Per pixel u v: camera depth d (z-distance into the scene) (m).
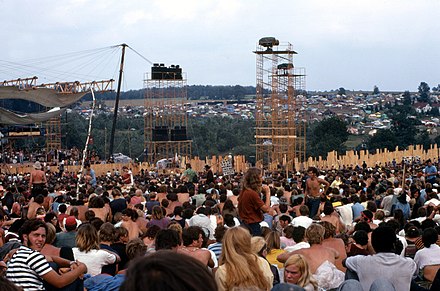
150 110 136.25
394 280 12.52
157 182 49.53
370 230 19.28
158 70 123.50
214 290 3.81
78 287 12.50
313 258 14.45
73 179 58.56
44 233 12.79
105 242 16.42
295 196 30.45
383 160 99.88
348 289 11.64
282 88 131.62
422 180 42.78
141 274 3.75
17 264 11.62
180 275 3.75
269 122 138.00
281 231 23.09
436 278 13.21
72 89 109.38
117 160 126.88
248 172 19.20
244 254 10.69
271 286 11.44
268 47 127.88
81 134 185.75
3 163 107.44
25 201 34.06
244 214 19.05
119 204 27.44
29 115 91.50
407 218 28.83
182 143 129.00
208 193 32.16
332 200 31.30
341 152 175.50
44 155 123.31
